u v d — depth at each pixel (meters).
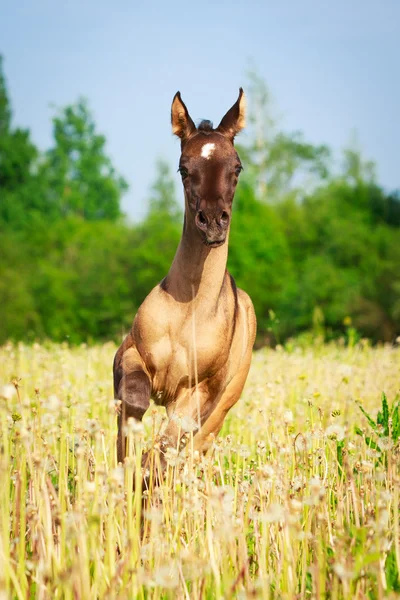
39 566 4.69
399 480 5.38
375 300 52.12
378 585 4.52
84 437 5.83
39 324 56.91
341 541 4.80
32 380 12.30
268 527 5.48
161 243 60.06
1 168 91.88
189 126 7.75
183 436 6.99
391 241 59.84
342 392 10.71
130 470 5.10
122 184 104.69
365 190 74.25
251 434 8.55
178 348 7.40
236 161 7.16
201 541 5.11
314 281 55.56
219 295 7.54
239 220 63.16
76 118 101.81
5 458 4.88
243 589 4.53
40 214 88.75
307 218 71.50
